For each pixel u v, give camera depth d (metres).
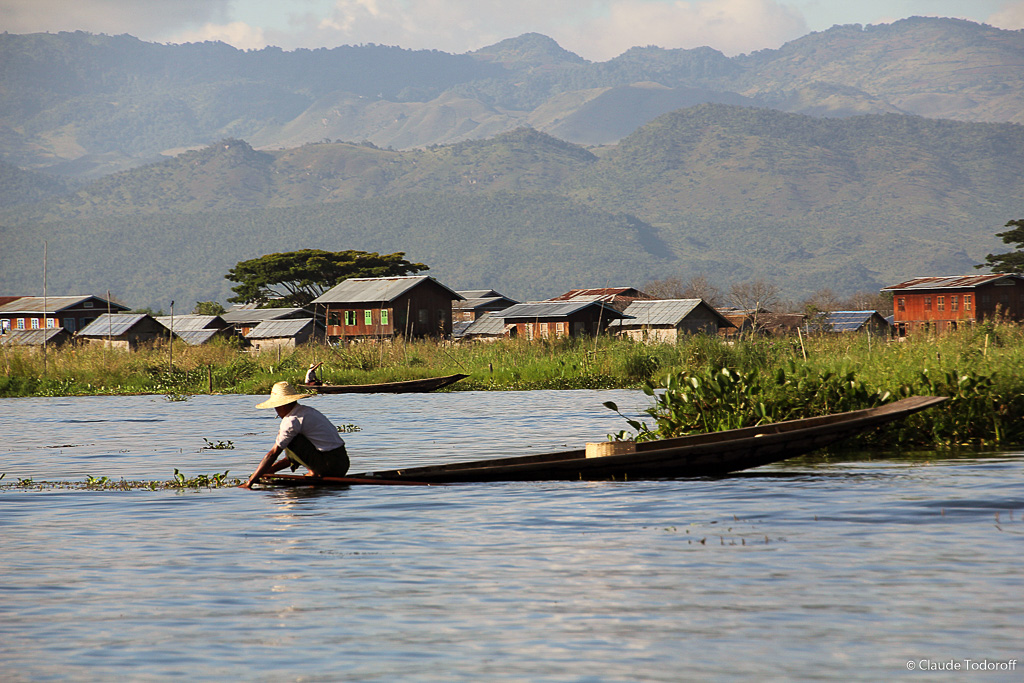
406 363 142.88
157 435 67.81
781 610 21.14
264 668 18.39
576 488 37.75
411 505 34.78
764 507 32.72
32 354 144.12
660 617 20.89
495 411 86.38
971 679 17.22
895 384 54.22
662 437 51.00
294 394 40.16
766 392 52.16
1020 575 23.31
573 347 145.25
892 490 35.44
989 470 40.22
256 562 26.36
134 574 25.23
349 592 23.25
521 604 22.02
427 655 18.92
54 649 19.55
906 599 21.67
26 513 34.28
